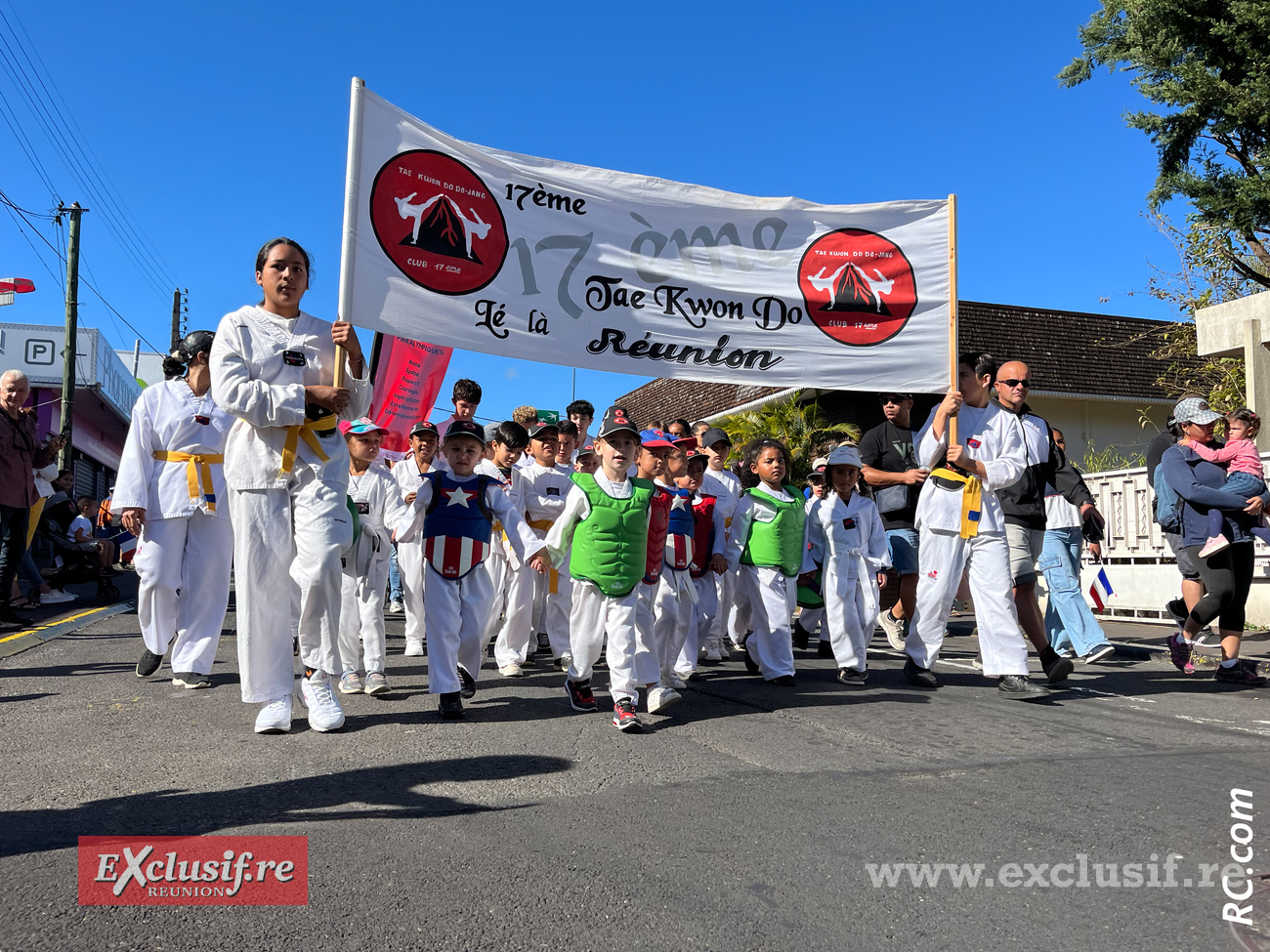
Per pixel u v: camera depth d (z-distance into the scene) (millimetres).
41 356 25453
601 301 6004
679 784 3650
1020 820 3232
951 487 5992
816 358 6480
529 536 5344
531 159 5875
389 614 10812
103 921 2348
